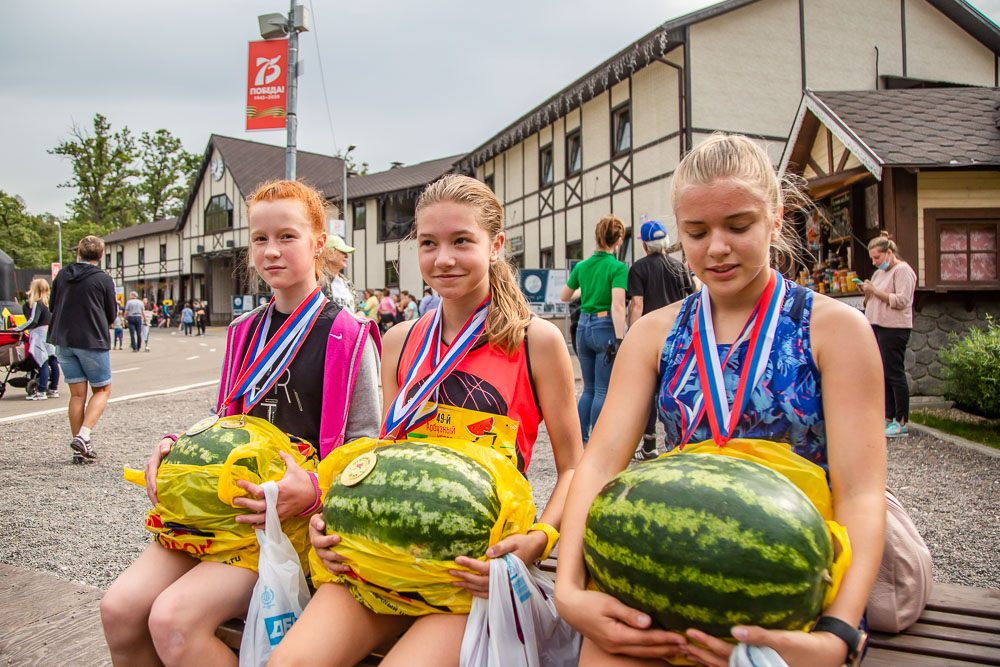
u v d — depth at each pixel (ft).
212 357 63.05
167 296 155.63
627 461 5.78
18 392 38.96
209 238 131.95
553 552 8.12
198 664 6.04
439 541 5.15
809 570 3.92
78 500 16.53
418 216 6.96
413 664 5.11
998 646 5.59
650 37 45.68
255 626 5.99
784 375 5.18
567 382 6.88
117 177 236.63
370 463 5.56
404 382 7.20
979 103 31.78
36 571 11.51
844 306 5.24
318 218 8.23
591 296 19.12
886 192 27.68
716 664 4.04
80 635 8.94
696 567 3.96
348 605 5.70
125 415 28.60
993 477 16.65
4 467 19.75
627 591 4.25
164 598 6.05
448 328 7.19
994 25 51.90
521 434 6.71
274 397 7.62
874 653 5.55
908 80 50.78
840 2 49.55
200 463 6.34
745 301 5.57
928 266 27.76
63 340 19.81
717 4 45.65
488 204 6.95
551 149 64.90
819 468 4.95
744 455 5.03
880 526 4.62
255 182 122.42
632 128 52.01
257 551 6.44
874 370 5.03
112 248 172.04
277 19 31.83
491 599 5.14
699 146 5.31
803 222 34.60
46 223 240.12
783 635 3.89
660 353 5.95
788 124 48.37
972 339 22.94
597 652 4.64
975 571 11.14
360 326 7.84
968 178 27.58
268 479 6.44
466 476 5.40
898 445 20.24
